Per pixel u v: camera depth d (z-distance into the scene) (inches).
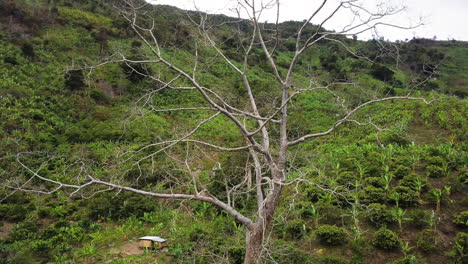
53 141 765.3
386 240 327.3
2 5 1275.8
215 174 483.8
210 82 824.3
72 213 516.4
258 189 257.4
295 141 259.0
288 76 275.4
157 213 492.4
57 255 380.5
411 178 401.1
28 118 816.9
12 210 496.4
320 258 321.4
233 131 903.7
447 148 468.1
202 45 326.6
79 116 917.2
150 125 864.3
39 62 1082.7
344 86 366.9
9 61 1015.0
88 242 421.1
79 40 1267.2
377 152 509.0
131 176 535.8
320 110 952.9
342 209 391.9
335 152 578.2
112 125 853.2
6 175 534.6
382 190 396.2
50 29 1309.1
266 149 255.4
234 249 337.4
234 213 241.9
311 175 473.4
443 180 405.1
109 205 504.1
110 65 1192.8
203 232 407.8
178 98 1105.4
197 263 342.0
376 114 808.3
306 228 372.5
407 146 519.5
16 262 344.2
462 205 367.2
